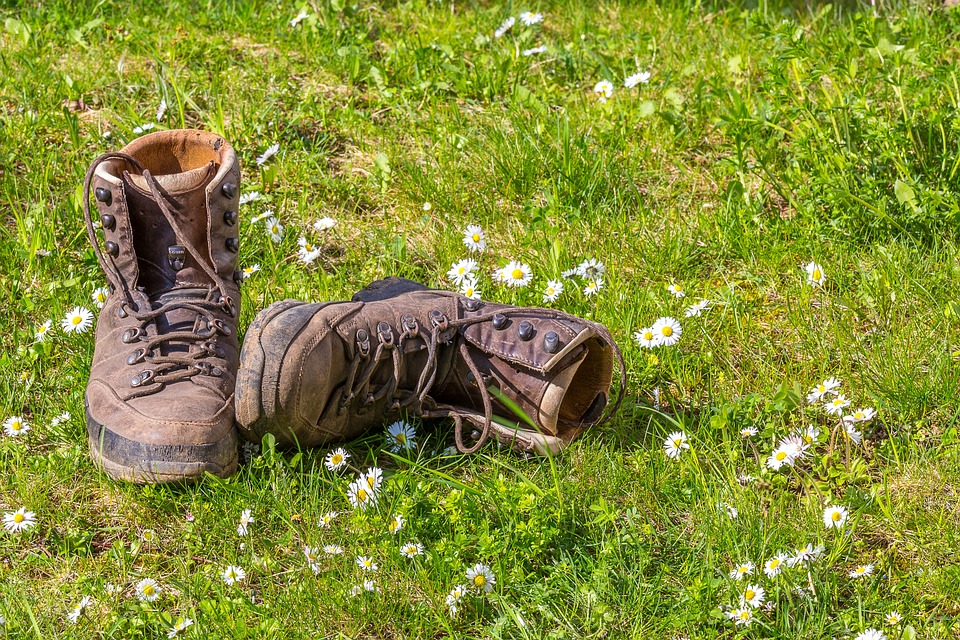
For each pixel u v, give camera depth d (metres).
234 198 3.64
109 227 3.47
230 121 5.44
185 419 3.19
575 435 3.58
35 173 4.91
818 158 4.68
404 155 5.30
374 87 5.89
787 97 4.91
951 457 3.46
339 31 6.32
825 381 3.63
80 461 3.42
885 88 5.28
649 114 5.41
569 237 4.70
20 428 3.50
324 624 2.93
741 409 3.65
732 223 4.68
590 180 4.96
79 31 6.12
